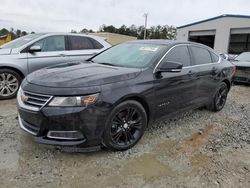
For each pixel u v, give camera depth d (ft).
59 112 9.88
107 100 10.53
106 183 9.43
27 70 20.30
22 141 12.17
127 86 11.29
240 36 96.68
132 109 11.71
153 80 12.37
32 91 10.50
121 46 15.78
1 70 19.22
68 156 11.07
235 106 21.31
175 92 13.80
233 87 31.35
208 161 11.40
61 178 9.57
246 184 9.86
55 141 10.23
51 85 10.34
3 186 8.95
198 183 9.73
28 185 9.07
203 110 19.20
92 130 10.36
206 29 88.17
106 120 10.66
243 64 31.91
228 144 13.30
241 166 11.14
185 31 95.50
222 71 18.16
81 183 9.35
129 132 11.91
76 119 10.00
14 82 19.98
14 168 10.02
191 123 16.15
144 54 13.67
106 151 11.68
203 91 16.46
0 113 16.24
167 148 12.41
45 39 21.53
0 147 11.51
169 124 15.70
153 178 9.88
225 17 81.97
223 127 15.79
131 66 12.94
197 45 16.58
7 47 20.90
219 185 9.68
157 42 14.96
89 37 24.34
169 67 12.60
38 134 10.34
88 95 10.13
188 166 10.89
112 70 11.98
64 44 22.48
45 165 10.33
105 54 15.52
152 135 13.80
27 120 10.68
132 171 10.26
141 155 11.56
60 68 12.57
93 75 11.09
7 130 13.34
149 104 12.32
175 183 9.66
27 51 20.43
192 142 13.26
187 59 15.14
